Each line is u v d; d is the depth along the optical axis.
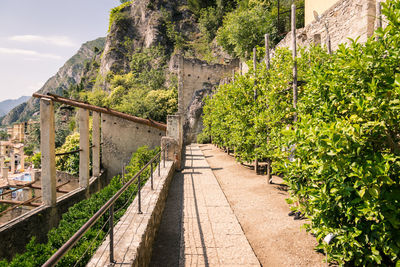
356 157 2.65
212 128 16.84
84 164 15.42
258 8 23.31
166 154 10.83
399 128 2.77
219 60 40.09
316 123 3.28
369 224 2.91
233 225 5.19
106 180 19.12
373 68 2.96
